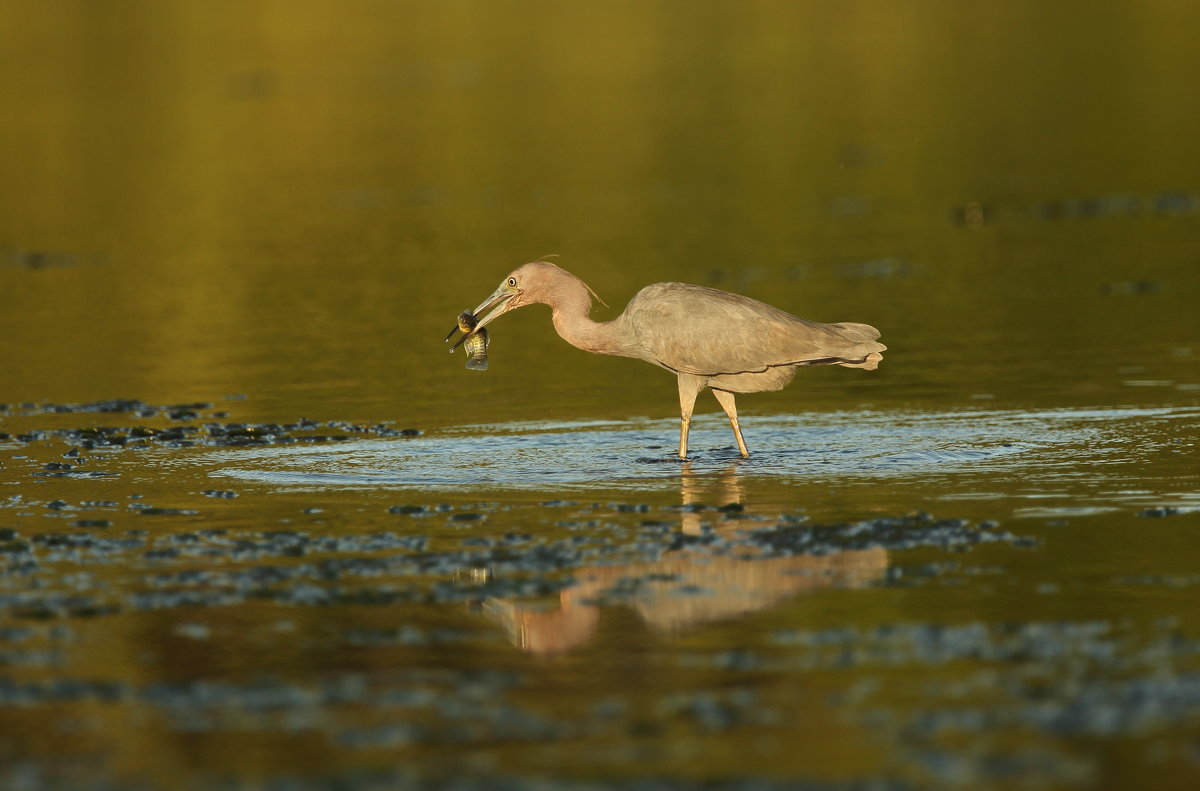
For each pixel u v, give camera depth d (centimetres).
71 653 962
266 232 3156
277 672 930
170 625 1011
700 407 1761
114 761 809
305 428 1664
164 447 1577
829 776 775
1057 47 5547
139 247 3033
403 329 2262
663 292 1534
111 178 3850
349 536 1212
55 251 3011
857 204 3284
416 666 938
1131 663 906
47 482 1423
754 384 1501
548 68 5494
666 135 4200
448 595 1064
